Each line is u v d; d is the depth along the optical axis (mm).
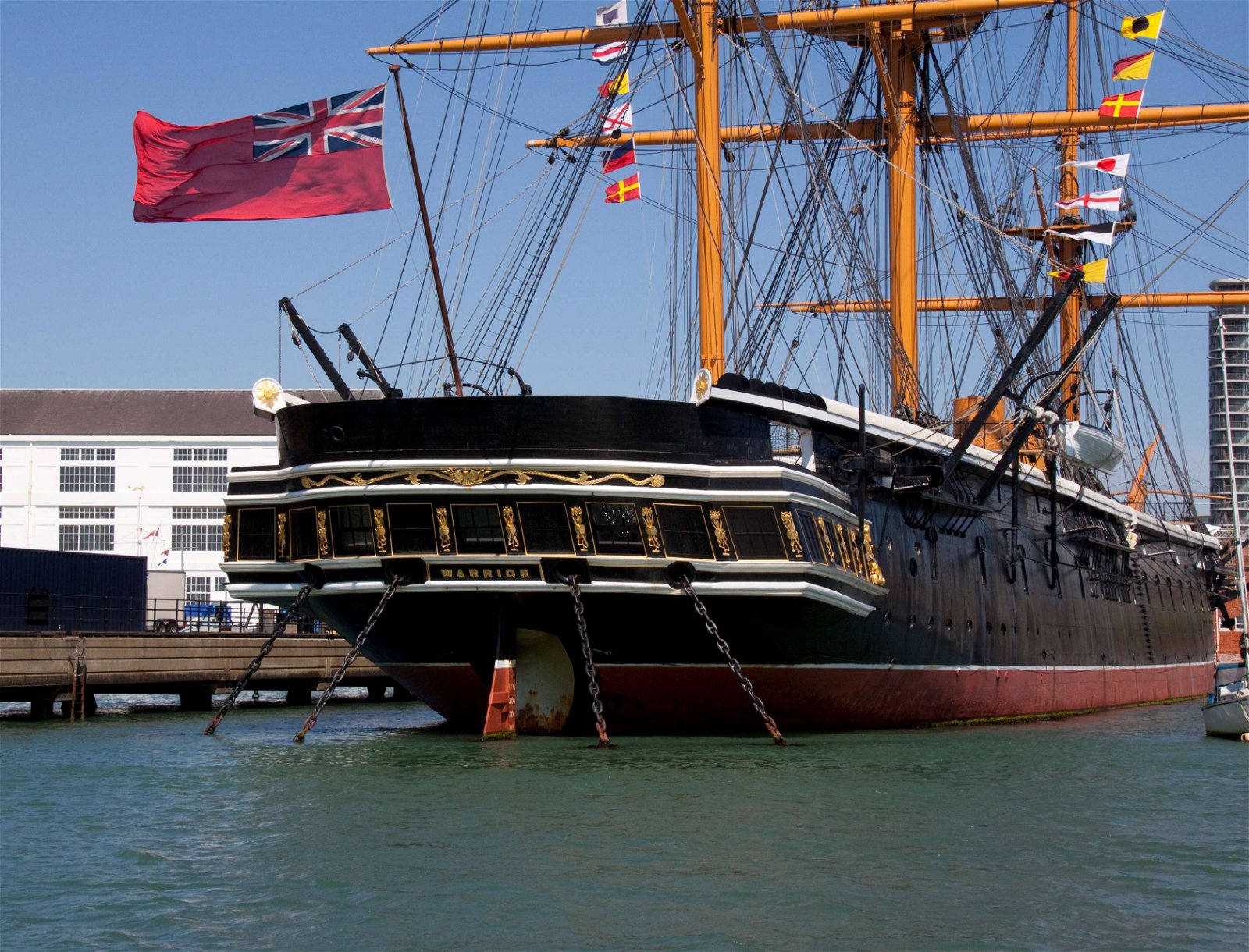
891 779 28781
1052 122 66062
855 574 35125
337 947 16469
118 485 97188
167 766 30469
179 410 99562
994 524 47000
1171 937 17188
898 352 50875
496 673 33625
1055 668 51312
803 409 35750
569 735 35156
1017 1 54781
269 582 35188
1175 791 28375
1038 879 19984
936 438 41719
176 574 77750
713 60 45156
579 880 19391
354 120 37438
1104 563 59156
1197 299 76375
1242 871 20703
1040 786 28688
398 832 22547
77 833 22719
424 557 32344
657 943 16641
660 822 23375
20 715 47344
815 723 37750
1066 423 48406
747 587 32594
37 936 16844
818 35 56156
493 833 22391
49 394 101062
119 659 46281
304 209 37594
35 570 53312
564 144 47531
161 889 19000
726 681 34656
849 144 58594
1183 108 65562
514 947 16500
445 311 38625
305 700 55531
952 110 55812
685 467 32562
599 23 52000
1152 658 65062
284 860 20609
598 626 33156
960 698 43719
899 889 19250
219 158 37562
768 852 21250
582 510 32062
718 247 45000
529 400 32031
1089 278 61062
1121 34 64000
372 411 32719
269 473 35000
